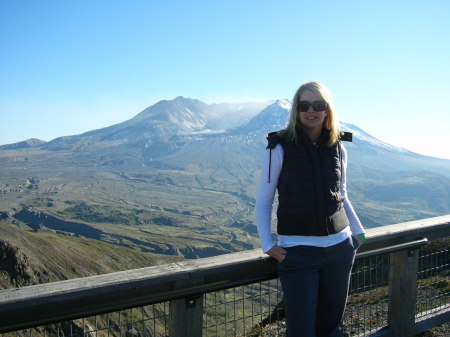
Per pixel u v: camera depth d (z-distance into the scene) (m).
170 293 2.69
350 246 3.15
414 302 4.28
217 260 3.00
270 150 3.03
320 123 3.05
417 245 4.12
